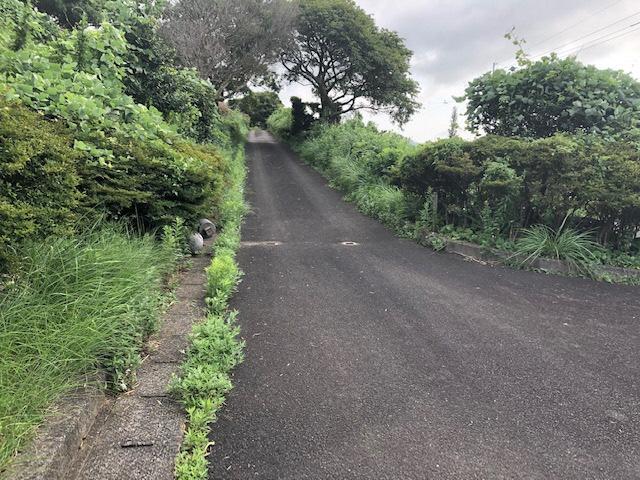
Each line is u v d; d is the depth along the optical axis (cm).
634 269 506
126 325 262
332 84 2283
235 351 292
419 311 388
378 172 1059
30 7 543
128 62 664
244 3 1638
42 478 158
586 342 331
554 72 646
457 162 594
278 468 195
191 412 220
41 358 205
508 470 197
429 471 195
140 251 359
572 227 559
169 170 460
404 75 2255
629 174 495
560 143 530
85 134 374
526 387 266
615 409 245
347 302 406
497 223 580
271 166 1656
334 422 229
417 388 262
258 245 641
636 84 643
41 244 259
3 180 239
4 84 335
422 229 676
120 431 208
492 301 418
